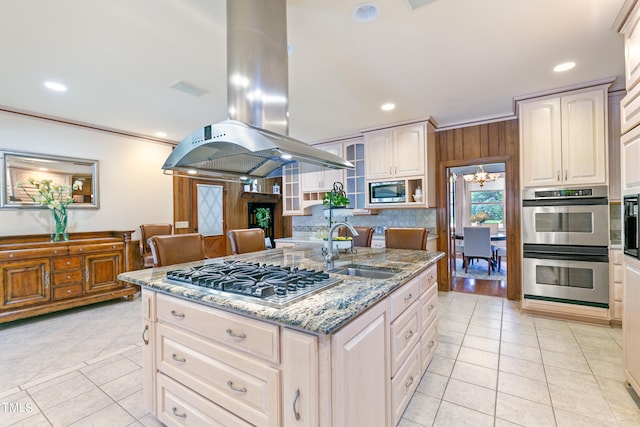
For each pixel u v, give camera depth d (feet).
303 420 3.59
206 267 6.11
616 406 5.95
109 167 14.21
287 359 3.70
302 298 4.23
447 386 6.73
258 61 5.46
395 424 5.25
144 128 14.06
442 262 14.42
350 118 13.16
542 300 10.68
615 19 6.41
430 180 13.62
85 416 5.91
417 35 7.00
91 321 10.96
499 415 5.78
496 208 25.39
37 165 12.05
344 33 6.90
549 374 7.13
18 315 10.31
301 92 10.30
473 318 10.85
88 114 12.04
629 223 6.09
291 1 5.82
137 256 15.03
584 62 8.36
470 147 13.74
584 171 9.82
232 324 4.21
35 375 7.37
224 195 19.52
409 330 5.96
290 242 14.93
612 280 9.64
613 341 8.79
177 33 6.77
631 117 5.97
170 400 5.17
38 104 10.91
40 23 6.32
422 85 9.78
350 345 3.82
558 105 10.16
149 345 5.50
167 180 16.44
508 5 5.99
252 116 5.48
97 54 7.61
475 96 10.73
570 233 10.11
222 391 4.39
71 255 11.64
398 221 15.52
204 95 10.21
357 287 4.83
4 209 11.25
